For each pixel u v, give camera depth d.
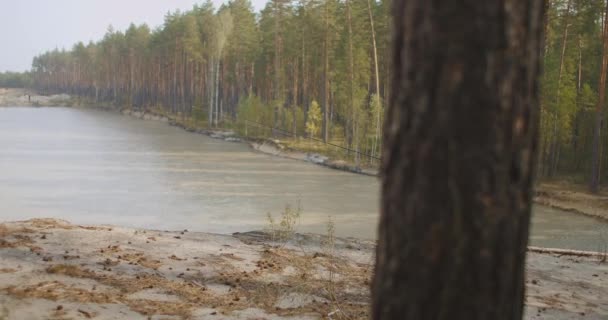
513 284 1.67
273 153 46.84
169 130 69.81
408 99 1.61
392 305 1.70
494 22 1.51
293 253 9.00
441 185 1.57
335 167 39.22
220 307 6.02
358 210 23.59
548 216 24.42
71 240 7.96
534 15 1.61
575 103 35.66
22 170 32.72
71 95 162.00
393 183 1.68
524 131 1.61
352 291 7.12
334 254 9.32
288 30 59.03
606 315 7.23
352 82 44.78
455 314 1.61
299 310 6.16
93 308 5.45
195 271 7.30
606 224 22.64
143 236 8.91
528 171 1.66
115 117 95.44
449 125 1.54
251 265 7.92
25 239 7.68
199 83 89.44
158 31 102.56
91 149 46.12
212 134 62.31
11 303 5.26
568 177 35.12
